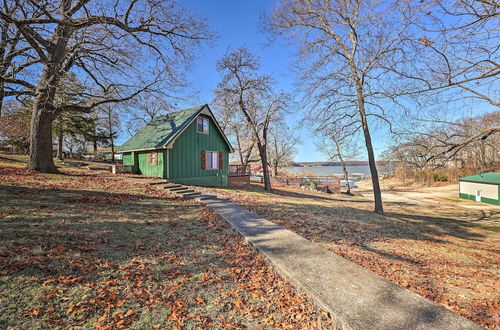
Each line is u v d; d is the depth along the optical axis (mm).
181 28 12273
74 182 10430
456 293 4426
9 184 8375
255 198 12992
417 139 8961
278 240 5625
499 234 10625
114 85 12180
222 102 21312
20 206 6199
